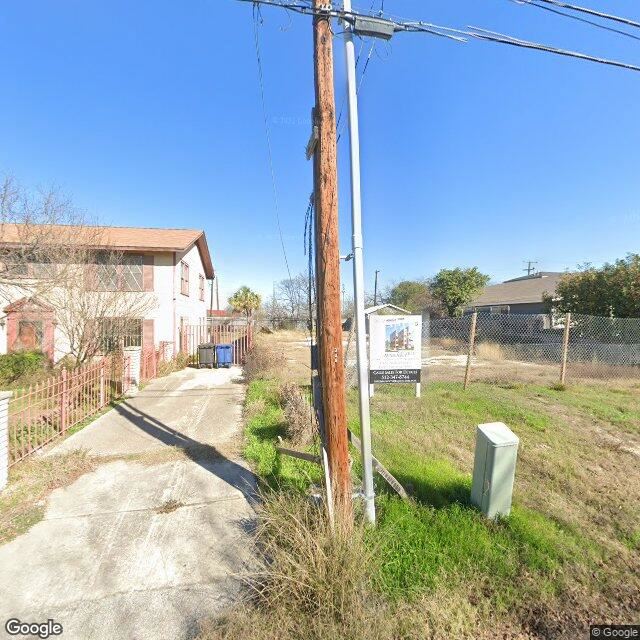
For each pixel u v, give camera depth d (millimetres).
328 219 2822
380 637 1982
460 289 25156
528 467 4230
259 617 2131
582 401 7258
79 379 6078
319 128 2805
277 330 38969
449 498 3439
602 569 2605
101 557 2709
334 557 2277
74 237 8445
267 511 2967
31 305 9477
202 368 13469
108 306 9117
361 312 2947
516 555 2686
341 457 2842
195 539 2932
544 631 2111
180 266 14375
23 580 2461
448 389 8289
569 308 13766
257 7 3123
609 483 3881
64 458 4379
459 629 2088
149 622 2154
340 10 2818
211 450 4805
